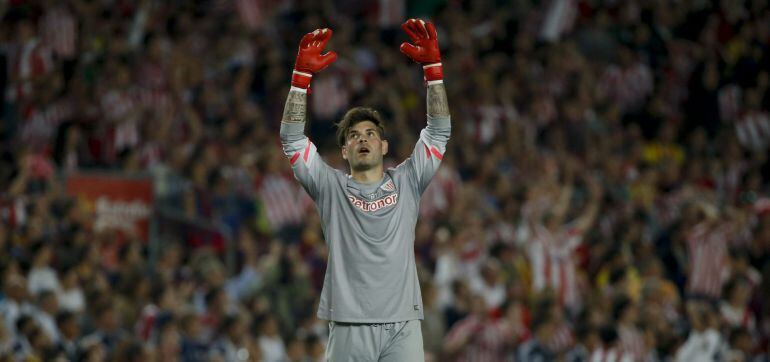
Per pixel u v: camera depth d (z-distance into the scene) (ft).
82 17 187.32
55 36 183.21
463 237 151.12
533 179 173.99
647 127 199.52
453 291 141.28
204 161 152.46
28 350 113.19
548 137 188.55
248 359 124.77
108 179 141.18
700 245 165.07
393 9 220.43
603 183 176.45
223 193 150.61
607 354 132.46
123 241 140.15
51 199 136.98
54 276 126.82
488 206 163.22
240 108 173.27
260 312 131.03
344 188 68.85
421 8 222.69
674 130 201.26
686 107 214.07
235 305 134.62
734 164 195.42
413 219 69.46
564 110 194.29
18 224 135.33
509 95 194.80
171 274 134.82
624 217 163.02
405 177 69.87
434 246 151.84
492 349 136.98
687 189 181.37
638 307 143.33
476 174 170.60
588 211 162.91
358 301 67.15
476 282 148.05
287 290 140.67
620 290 141.59
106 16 190.80
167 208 145.28
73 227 132.46
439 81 70.79
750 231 172.45
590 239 158.71
